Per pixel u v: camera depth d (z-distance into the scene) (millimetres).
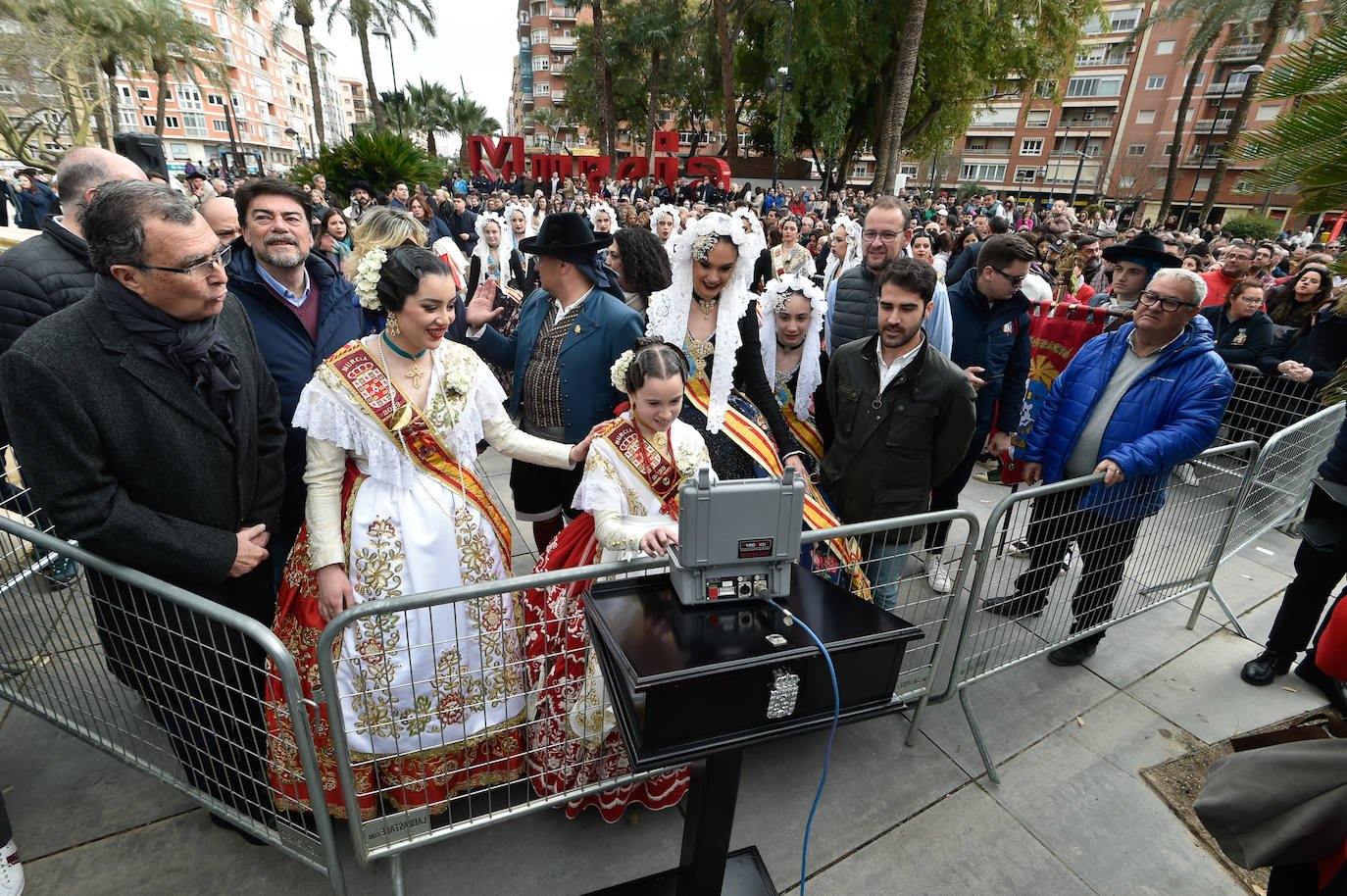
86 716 1921
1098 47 43406
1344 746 1224
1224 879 1986
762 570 1354
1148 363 2666
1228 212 35500
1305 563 2662
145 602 1623
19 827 1943
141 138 5648
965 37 19406
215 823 1975
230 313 1860
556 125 57250
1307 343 4434
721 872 1535
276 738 1692
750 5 23625
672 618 1310
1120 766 2383
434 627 1792
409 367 1802
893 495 2518
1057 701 2688
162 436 1573
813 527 2322
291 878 1842
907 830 2082
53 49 16094
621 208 10852
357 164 12492
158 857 1881
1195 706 2693
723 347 2342
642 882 1747
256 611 1995
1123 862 2027
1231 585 3551
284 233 2188
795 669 1233
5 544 1830
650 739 1185
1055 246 7832
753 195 19875
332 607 1702
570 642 1859
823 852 1992
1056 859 2023
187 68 27938
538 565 2129
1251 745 1432
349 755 1653
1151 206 38938
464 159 47875
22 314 2162
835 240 4621
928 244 4363
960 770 2328
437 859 1906
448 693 1814
